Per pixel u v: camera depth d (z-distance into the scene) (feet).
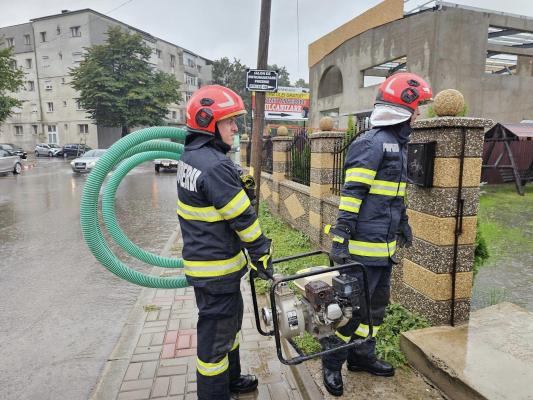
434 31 46.68
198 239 6.91
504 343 9.10
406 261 11.18
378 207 7.77
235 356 8.33
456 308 10.10
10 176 63.36
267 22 21.98
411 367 9.29
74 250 21.13
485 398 7.23
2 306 14.02
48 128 147.23
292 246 19.63
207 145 6.98
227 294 7.10
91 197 8.68
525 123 40.47
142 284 9.78
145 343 10.91
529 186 41.37
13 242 22.79
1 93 80.38
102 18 138.31
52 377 9.80
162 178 59.82
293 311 7.43
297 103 58.59
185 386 8.97
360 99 59.11
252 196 7.45
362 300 8.11
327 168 18.20
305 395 8.52
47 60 142.10
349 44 60.75
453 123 9.21
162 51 163.53
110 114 119.44
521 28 50.31
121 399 8.55
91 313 13.43
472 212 9.86
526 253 18.29
